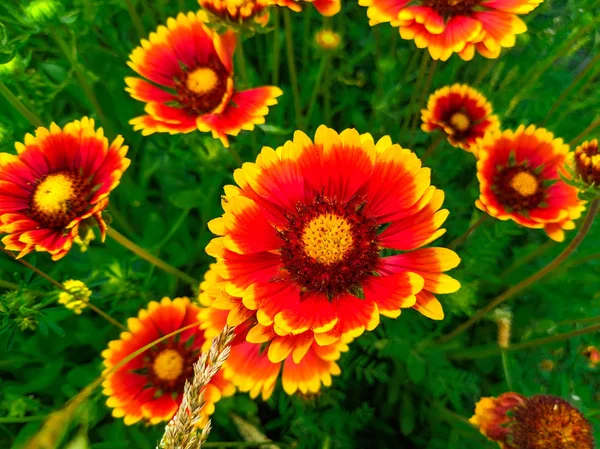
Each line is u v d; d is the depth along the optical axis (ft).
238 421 0.73
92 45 0.88
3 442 0.73
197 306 0.70
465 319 0.89
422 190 0.48
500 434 0.57
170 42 0.71
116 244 0.82
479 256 0.79
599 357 0.73
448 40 0.67
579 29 0.84
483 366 0.84
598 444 0.68
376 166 0.50
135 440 0.71
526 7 0.66
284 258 0.50
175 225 0.82
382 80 0.90
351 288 0.49
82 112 0.97
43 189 0.57
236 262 0.47
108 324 0.82
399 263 0.48
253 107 0.69
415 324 0.80
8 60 0.65
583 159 0.52
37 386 0.73
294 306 0.46
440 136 0.86
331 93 1.07
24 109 0.69
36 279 0.74
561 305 0.83
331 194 0.52
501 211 0.67
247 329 0.50
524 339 0.80
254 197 0.50
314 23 1.07
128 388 0.64
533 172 0.68
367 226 0.50
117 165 0.57
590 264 0.85
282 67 1.09
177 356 0.66
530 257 0.79
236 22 0.62
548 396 0.57
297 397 0.71
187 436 0.38
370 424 0.84
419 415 0.85
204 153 0.82
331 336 0.43
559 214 0.64
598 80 1.06
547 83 1.01
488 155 0.69
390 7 0.70
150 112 0.65
